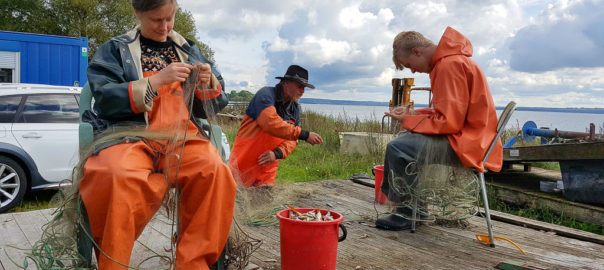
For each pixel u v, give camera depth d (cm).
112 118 199
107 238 167
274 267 262
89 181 176
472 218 397
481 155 312
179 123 203
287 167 827
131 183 173
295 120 418
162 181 189
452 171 341
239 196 258
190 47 236
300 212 254
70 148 533
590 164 427
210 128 223
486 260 287
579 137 636
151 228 285
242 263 243
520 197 492
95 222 176
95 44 2927
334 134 1105
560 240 335
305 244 229
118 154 179
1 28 2828
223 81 240
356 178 569
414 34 341
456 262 281
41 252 194
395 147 345
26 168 514
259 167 398
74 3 2756
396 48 347
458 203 344
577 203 435
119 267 168
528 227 374
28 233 315
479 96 314
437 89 322
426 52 336
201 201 192
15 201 501
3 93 511
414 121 334
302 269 231
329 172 767
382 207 427
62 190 199
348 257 286
